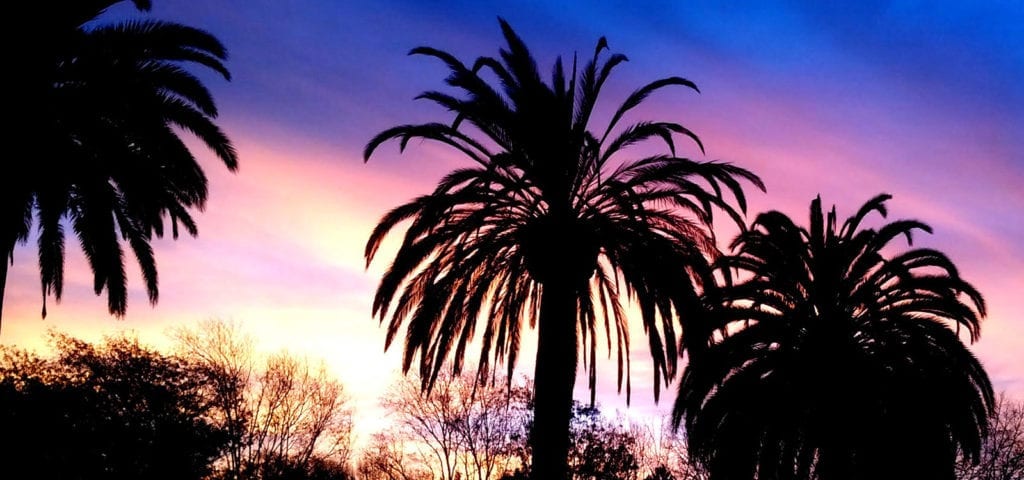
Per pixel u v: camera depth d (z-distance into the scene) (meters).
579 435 29.92
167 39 12.36
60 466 18.58
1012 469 26.72
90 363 21.27
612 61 14.91
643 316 14.81
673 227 16.00
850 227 19.12
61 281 16.78
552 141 14.09
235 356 31.91
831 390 18.17
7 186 11.55
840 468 17.97
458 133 14.81
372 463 35.88
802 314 19.31
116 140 12.57
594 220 14.90
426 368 15.50
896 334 18.64
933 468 17.03
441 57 14.20
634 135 14.64
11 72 11.02
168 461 21.67
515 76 14.33
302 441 35.06
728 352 18.44
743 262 19.58
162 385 22.41
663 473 32.47
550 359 14.27
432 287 14.97
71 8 11.44
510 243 15.29
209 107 13.09
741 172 14.47
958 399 17.38
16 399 18.06
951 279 18.14
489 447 33.44
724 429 18.86
